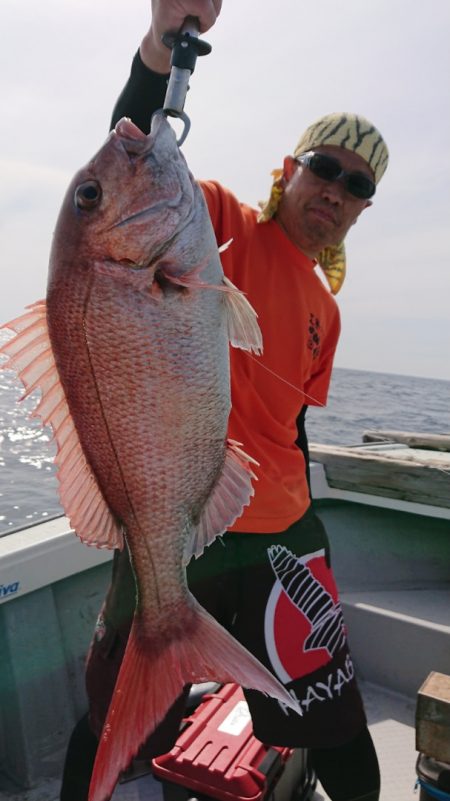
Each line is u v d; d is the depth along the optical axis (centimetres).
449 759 181
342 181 209
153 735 188
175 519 150
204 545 153
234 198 214
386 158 223
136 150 138
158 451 146
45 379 141
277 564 204
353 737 201
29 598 259
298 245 221
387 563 373
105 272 138
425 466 351
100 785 131
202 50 144
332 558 377
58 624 266
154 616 150
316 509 382
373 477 364
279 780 202
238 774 194
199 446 149
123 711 140
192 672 146
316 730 196
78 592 279
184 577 153
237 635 205
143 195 138
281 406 211
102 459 144
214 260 149
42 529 274
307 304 219
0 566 245
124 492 147
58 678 261
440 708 182
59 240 138
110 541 149
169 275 141
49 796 241
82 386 141
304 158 212
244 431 204
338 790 209
